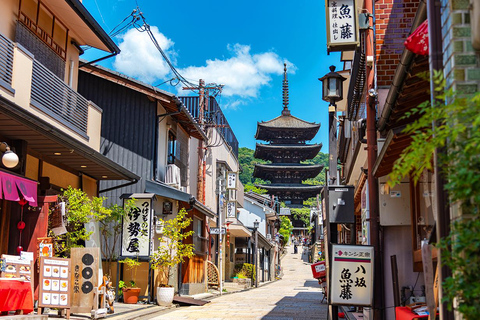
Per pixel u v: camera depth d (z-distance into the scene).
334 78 10.81
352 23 9.68
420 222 9.52
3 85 10.55
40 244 11.58
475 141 3.18
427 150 3.48
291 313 15.87
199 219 24.72
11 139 11.75
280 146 96.75
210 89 31.23
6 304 8.99
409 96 7.80
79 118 15.03
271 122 97.12
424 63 6.64
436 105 3.65
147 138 20.44
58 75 15.34
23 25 13.13
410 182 10.21
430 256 5.90
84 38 16.36
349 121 18.72
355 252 9.01
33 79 12.22
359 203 16.44
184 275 22.52
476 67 4.32
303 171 99.75
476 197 3.11
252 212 51.94
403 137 7.46
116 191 20.14
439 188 4.51
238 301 21.08
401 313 7.92
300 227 106.62
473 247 3.22
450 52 4.45
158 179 20.73
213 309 16.98
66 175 15.20
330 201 9.67
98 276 12.09
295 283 44.25
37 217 11.95
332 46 9.66
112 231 19.22
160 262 17.69
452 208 4.39
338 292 8.95
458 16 4.41
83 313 12.47
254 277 36.91
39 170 13.40
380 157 8.62
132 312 14.50
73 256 11.98
